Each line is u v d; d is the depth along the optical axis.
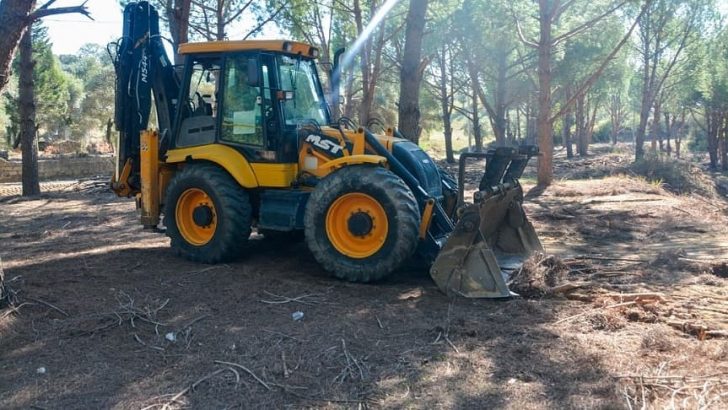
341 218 6.70
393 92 37.09
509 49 21.28
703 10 27.47
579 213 11.70
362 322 5.38
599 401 3.83
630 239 9.19
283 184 7.09
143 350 4.77
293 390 4.08
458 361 4.52
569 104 16.36
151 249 8.38
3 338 4.94
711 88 34.19
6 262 7.68
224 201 7.23
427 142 52.78
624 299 5.81
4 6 5.23
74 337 5.02
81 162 29.09
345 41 20.67
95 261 7.59
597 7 20.88
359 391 4.07
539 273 6.45
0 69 5.27
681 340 4.78
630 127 69.62
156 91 8.26
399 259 6.35
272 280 6.66
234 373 4.33
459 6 17.86
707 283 6.45
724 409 3.67
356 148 6.84
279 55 7.36
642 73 34.97
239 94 7.38
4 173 26.06
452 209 7.64
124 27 8.25
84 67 67.75
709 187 22.72
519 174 7.46
